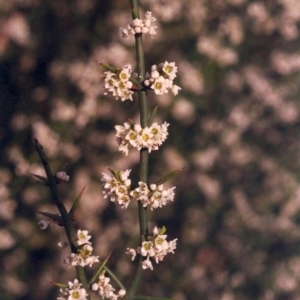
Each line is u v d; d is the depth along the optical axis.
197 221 0.84
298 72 0.85
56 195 0.41
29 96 0.80
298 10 0.81
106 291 0.41
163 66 0.41
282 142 0.86
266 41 0.82
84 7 0.78
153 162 0.81
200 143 0.83
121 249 0.81
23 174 0.78
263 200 0.86
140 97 0.41
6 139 0.80
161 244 0.40
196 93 0.80
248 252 0.86
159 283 0.83
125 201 0.40
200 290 0.84
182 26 0.80
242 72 0.82
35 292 0.80
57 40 0.79
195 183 0.84
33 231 0.80
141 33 0.41
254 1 0.81
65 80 0.78
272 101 0.83
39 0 0.78
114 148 0.79
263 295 0.85
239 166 0.85
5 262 0.80
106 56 0.76
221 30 0.80
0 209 0.78
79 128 0.78
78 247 0.40
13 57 0.80
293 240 0.86
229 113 0.83
